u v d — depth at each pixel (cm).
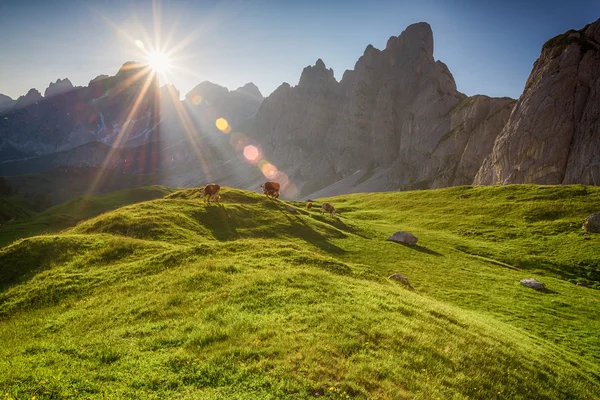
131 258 2588
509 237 5797
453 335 1598
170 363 1088
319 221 5481
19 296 2008
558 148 12325
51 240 2748
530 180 12788
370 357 1191
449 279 3684
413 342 1388
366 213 8156
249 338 1256
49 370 1007
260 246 2947
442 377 1180
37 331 1544
